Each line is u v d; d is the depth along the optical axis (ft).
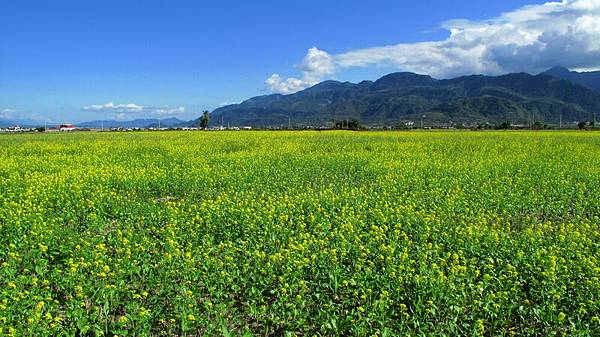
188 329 28.30
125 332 27.20
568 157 104.01
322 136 205.16
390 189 65.77
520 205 57.11
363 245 40.29
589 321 29.32
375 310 28.99
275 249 39.60
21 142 167.84
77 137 220.02
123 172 79.71
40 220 45.88
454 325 27.96
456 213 54.03
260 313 29.55
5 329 26.18
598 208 57.62
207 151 122.42
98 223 48.21
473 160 96.89
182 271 34.12
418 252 37.29
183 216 50.70
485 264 35.29
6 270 33.27
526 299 31.86
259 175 78.79
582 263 34.55
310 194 60.70
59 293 33.78
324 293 32.58
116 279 33.12
